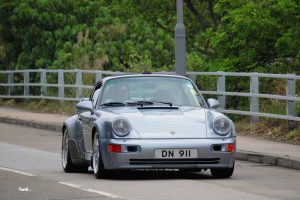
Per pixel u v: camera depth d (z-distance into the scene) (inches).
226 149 1026.1
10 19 2669.8
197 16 3373.5
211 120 1043.9
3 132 1828.2
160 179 1040.8
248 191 943.7
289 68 1867.6
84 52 2445.9
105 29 2677.2
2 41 2731.3
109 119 1035.3
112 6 2822.3
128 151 1014.4
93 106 1111.0
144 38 2780.5
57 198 876.0
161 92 1106.7
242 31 1893.5
